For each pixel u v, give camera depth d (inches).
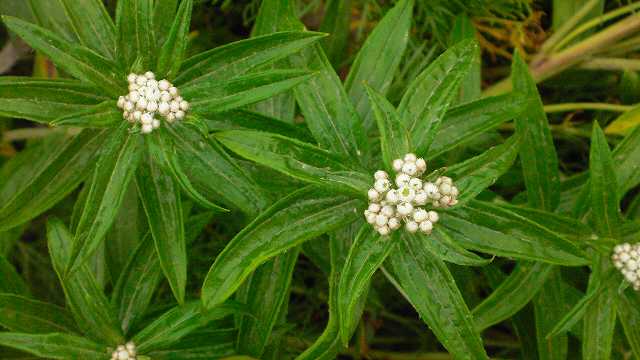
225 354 18.0
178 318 16.7
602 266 17.1
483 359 15.0
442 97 15.4
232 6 25.5
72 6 16.4
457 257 14.7
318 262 19.8
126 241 19.3
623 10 24.0
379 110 14.7
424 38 25.6
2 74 23.9
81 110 15.8
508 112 16.6
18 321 17.3
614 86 26.0
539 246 15.3
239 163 17.4
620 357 19.4
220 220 21.6
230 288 14.8
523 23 24.9
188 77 16.4
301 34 16.0
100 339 17.2
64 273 16.8
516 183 22.2
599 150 16.4
